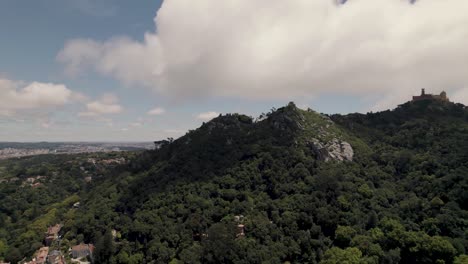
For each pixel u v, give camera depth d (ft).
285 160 586.45
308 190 503.61
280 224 446.60
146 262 456.86
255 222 453.58
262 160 598.34
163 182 632.38
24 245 574.15
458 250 332.19
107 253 483.10
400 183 510.58
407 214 415.85
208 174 610.24
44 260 523.29
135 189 654.12
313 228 423.64
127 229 525.34
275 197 526.98
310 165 563.89
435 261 332.80
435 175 475.31
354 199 473.26
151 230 494.59
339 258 344.90
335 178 513.45
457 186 413.59
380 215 436.35
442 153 534.78
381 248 369.91
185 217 520.83
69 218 641.40
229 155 650.43
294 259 405.39
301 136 641.40
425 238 348.18
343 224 426.92
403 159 562.66
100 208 629.92
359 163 586.45
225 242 414.00
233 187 563.07
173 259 433.48
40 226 625.00
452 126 632.38
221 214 506.89
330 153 594.65
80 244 552.00
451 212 377.09
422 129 650.84
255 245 418.31
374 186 524.52
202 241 451.12
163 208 549.54
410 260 357.20
